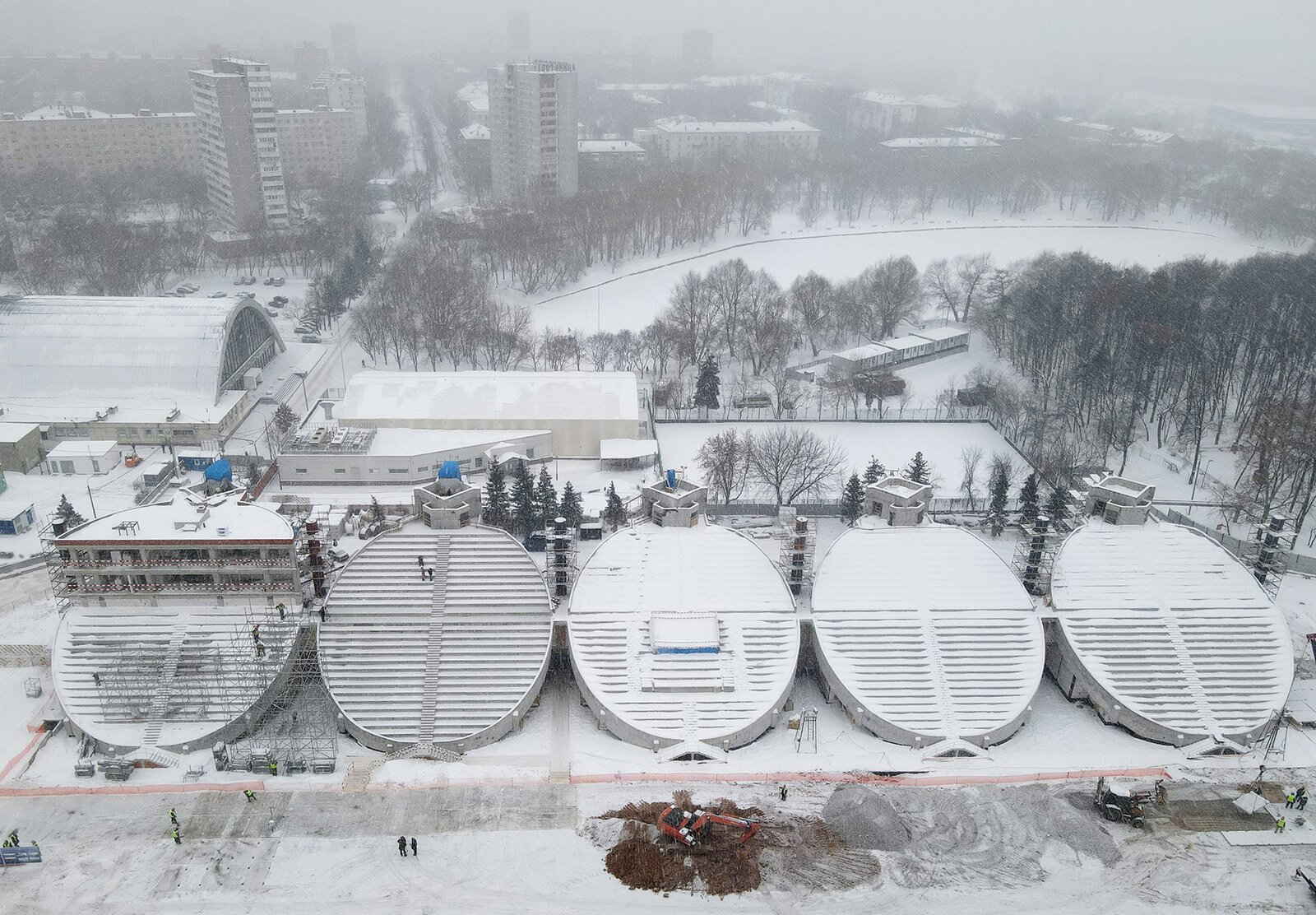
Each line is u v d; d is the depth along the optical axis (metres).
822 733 103.31
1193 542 119.38
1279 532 117.19
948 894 82.62
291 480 152.38
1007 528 145.50
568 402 167.50
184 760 96.81
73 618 107.88
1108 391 180.75
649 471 161.25
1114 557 117.50
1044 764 99.06
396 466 152.88
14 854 83.56
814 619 109.88
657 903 81.50
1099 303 198.50
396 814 90.06
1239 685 106.50
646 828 88.56
